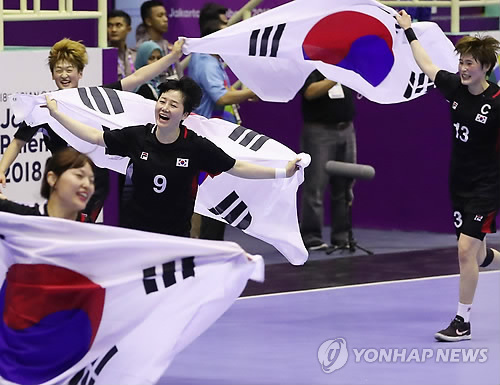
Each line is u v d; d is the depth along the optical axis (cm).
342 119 2541
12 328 1275
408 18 1847
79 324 1273
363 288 2152
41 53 2109
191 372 1591
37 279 1260
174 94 1450
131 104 1655
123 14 2544
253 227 1662
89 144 1648
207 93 2398
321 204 2558
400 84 1909
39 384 1274
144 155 1477
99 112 1639
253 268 1280
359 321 1891
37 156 2103
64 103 1633
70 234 1255
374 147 2898
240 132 1639
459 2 2672
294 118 2922
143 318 1279
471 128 1783
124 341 1282
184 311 1275
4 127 2059
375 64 1878
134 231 1266
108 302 1272
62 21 2734
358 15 1833
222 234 2438
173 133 1474
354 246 2541
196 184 1509
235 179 1622
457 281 2223
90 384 1289
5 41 2619
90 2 2773
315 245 2558
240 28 1783
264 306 1989
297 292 2108
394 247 2616
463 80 1764
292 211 1645
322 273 2292
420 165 2839
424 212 2848
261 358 1664
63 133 1650
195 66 2409
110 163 1664
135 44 2789
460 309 1786
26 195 2092
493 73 2616
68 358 1278
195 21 2825
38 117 1653
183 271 1277
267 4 2802
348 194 2520
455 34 2622
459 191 1823
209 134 1645
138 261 1268
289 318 1905
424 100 2812
